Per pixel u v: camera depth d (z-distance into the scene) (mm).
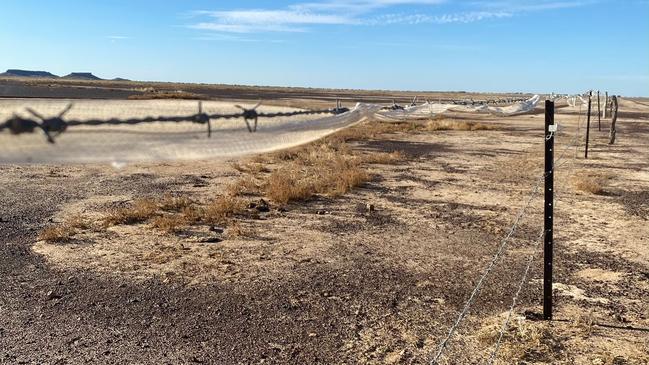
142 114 2361
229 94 49375
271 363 5016
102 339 5484
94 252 8289
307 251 8469
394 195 12961
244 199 12070
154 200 11945
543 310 6008
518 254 8406
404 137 28578
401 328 5750
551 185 5734
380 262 7977
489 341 5371
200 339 5492
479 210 11469
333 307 6312
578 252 8516
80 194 12695
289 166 17062
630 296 6660
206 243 8797
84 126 2133
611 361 4859
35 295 6617
